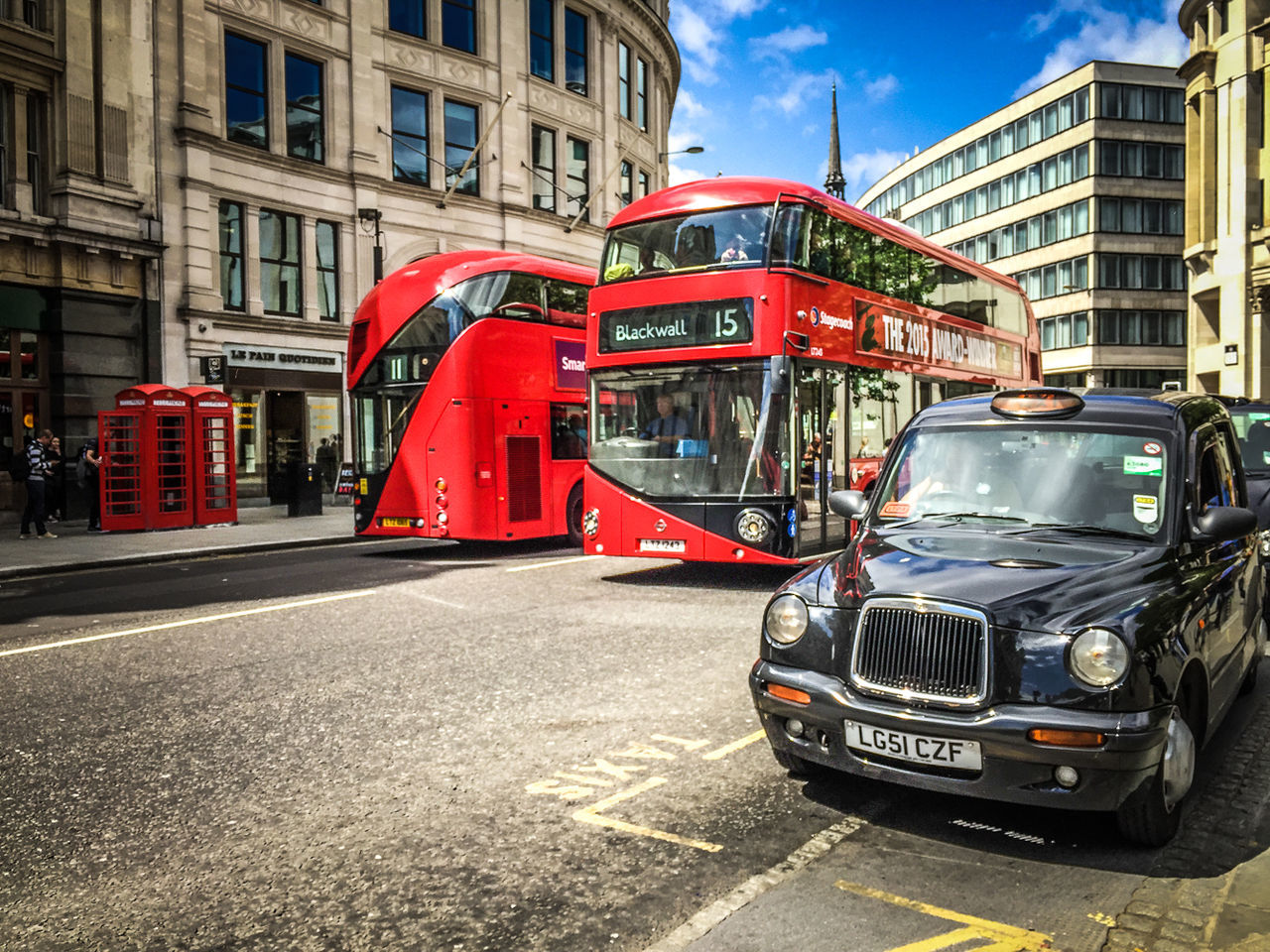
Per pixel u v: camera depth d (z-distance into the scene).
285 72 25.06
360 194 26.42
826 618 4.07
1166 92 57.97
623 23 34.28
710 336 10.14
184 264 22.94
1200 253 39.47
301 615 8.91
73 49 20.77
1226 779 4.46
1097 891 3.41
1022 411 5.04
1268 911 3.20
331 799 4.38
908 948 3.04
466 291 13.55
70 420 20.77
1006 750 3.55
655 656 7.05
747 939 3.11
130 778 4.67
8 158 20.05
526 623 8.42
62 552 14.71
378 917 3.29
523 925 3.22
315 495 21.78
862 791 4.39
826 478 10.51
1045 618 3.66
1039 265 61.31
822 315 10.48
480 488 13.38
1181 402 4.98
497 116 26.58
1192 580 4.15
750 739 5.13
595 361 10.92
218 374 20.20
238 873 3.65
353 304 26.44
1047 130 60.28
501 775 4.65
